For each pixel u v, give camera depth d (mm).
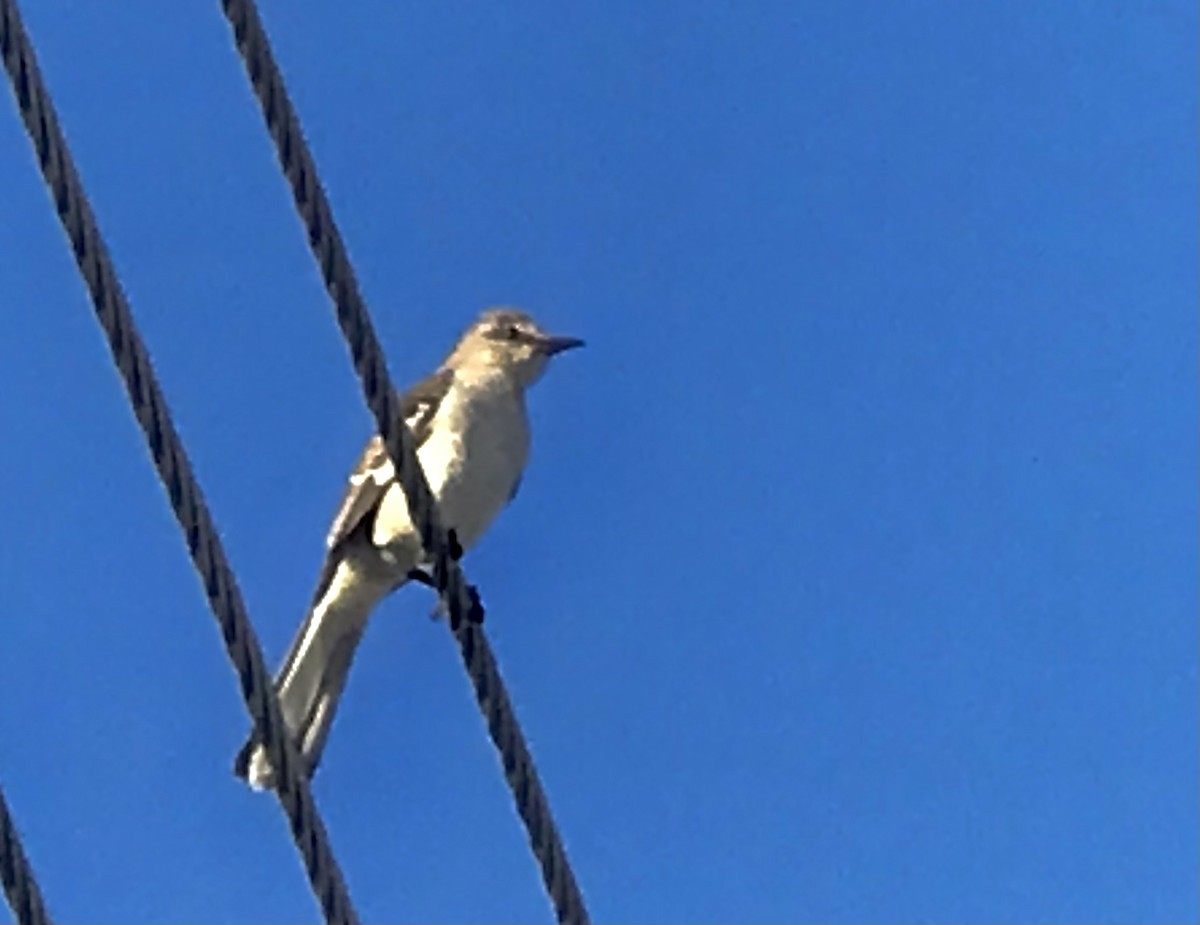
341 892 6352
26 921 5828
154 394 6023
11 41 5762
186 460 6105
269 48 6273
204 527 6137
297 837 6324
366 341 6777
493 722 7043
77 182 5871
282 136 6359
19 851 5832
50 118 5824
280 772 6297
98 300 5945
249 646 6246
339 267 6586
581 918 6883
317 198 6461
